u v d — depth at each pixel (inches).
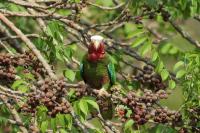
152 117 435.5
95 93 437.4
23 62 450.9
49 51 492.7
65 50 494.0
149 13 514.9
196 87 448.8
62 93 412.5
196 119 444.8
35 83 441.4
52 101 407.8
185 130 446.3
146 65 546.3
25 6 485.4
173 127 448.5
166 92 438.9
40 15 482.0
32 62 453.1
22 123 478.3
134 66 538.0
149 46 498.9
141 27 514.0
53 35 491.5
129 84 527.5
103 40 517.3
